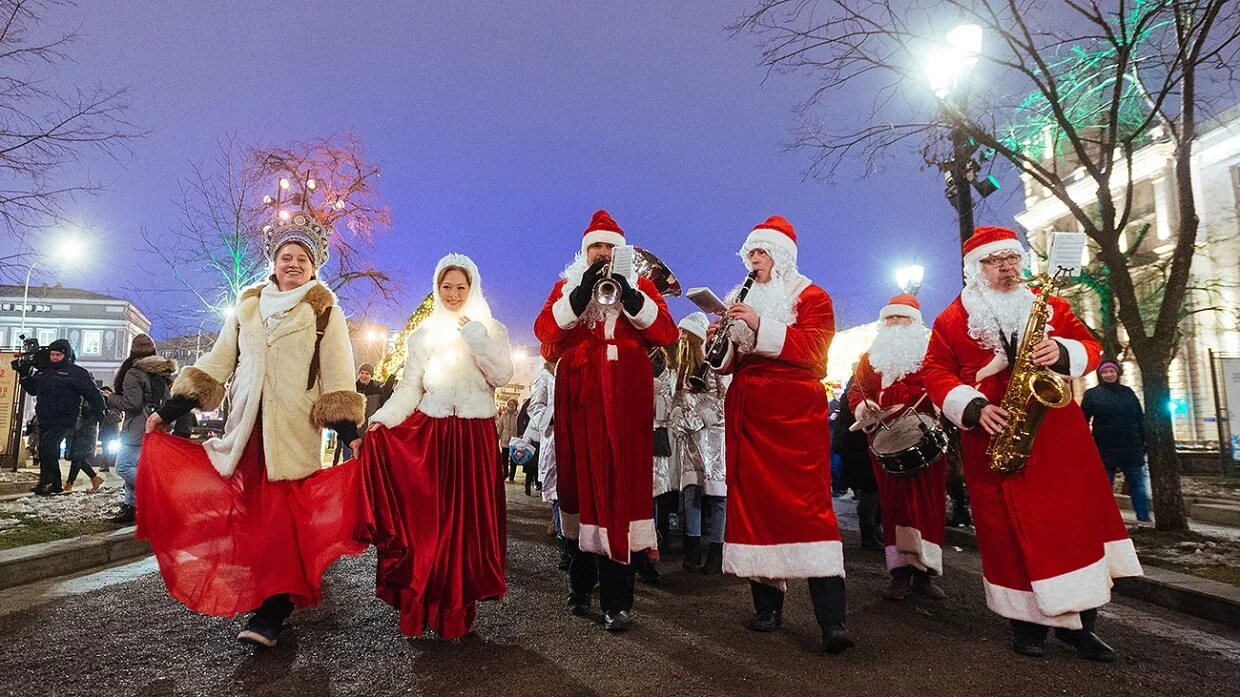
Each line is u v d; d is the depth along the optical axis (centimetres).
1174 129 742
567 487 420
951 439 568
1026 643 364
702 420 581
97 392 968
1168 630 422
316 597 346
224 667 323
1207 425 2231
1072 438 370
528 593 478
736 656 349
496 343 384
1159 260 1781
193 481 346
